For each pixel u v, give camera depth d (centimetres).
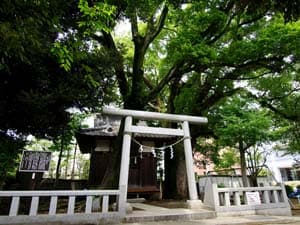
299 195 1720
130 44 1395
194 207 903
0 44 354
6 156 829
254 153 1731
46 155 897
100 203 823
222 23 1030
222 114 1330
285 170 2659
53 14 418
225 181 1675
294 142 1652
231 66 1092
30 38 395
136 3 819
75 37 489
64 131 910
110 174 983
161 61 1473
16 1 334
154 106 1602
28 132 792
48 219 643
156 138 1466
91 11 417
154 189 1383
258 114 1260
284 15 391
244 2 452
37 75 667
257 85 1421
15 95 668
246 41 1038
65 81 711
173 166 1402
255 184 1603
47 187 1426
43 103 669
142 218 720
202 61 954
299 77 1319
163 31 1335
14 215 617
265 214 926
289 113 1407
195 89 1425
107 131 1448
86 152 1847
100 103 830
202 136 1576
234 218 806
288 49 968
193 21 978
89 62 721
